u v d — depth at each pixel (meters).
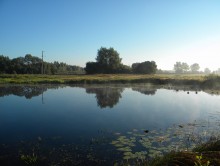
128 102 25.44
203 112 20.17
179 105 23.56
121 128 14.97
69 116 18.41
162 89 39.22
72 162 9.88
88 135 13.50
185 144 11.82
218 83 42.31
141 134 13.66
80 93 32.94
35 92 33.66
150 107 22.47
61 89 38.00
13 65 82.38
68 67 120.25
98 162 9.87
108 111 20.45
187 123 16.28
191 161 6.74
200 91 36.16
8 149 11.34
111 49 84.38
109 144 11.99
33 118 17.70
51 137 13.16
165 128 14.98
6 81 47.25
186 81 46.75
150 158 10.09
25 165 9.59
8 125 15.70
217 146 8.76
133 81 50.22
